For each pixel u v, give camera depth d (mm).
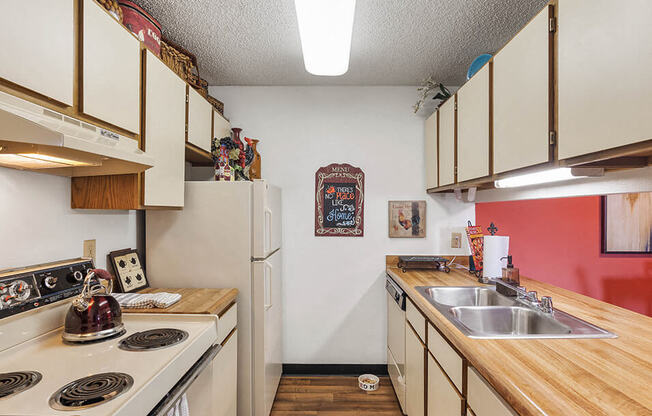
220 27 1943
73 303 1270
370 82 2760
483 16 1817
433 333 1597
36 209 1338
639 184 1143
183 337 1271
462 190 2590
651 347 1096
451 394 1354
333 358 2826
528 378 887
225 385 1691
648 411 736
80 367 1039
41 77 1002
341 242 2836
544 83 1216
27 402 841
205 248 1972
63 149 1022
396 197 2842
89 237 1623
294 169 2844
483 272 2121
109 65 1281
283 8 1758
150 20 1621
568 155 1098
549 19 1182
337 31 1484
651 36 808
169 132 1728
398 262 2760
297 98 2850
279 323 2615
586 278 2773
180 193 1854
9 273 1161
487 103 1685
